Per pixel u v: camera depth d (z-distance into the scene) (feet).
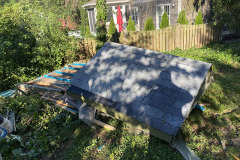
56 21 26.63
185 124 13.65
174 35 33.27
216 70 23.22
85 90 14.33
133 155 11.50
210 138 12.42
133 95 12.30
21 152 13.37
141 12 52.19
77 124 15.31
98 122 14.55
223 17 34.50
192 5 44.50
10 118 16.57
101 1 27.86
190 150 11.09
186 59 12.94
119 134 13.62
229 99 16.60
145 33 31.22
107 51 16.56
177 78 11.94
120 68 14.43
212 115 14.75
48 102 17.95
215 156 10.97
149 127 11.12
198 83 11.25
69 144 13.52
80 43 31.12
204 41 36.35
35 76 26.63
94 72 15.19
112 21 47.16
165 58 13.65
